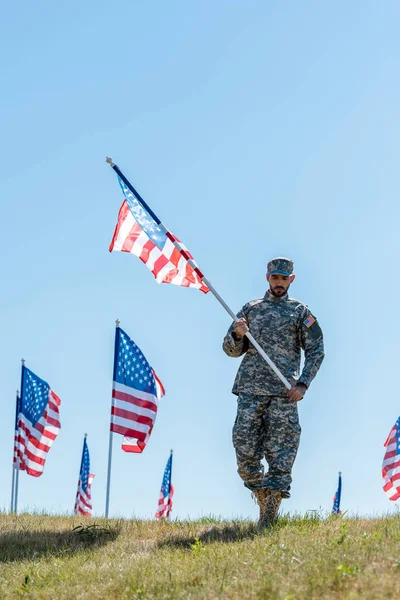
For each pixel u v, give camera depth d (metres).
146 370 22.36
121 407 22.31
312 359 12.10
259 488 12.02
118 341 22.38
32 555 11.63
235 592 7.98
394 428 25.31
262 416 12.25
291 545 9.89
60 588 9.38
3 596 9.38
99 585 9.18
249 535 11.44
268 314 12.36
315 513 12.47
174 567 9.51
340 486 31.05
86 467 30.42
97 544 12.22
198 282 14.07
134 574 9.28
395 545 9.02
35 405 24.73
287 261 12.42
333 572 8.03
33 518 15.08
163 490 31.61
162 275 14.21
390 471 25.22
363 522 11.95
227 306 12.70
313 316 12.32
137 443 22.38
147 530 13.10
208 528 12.83
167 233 13.75
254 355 12.30
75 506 30.27
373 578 7.70
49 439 24.66
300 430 12.21
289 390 11.90
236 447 12.16
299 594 7.57
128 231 14.42
